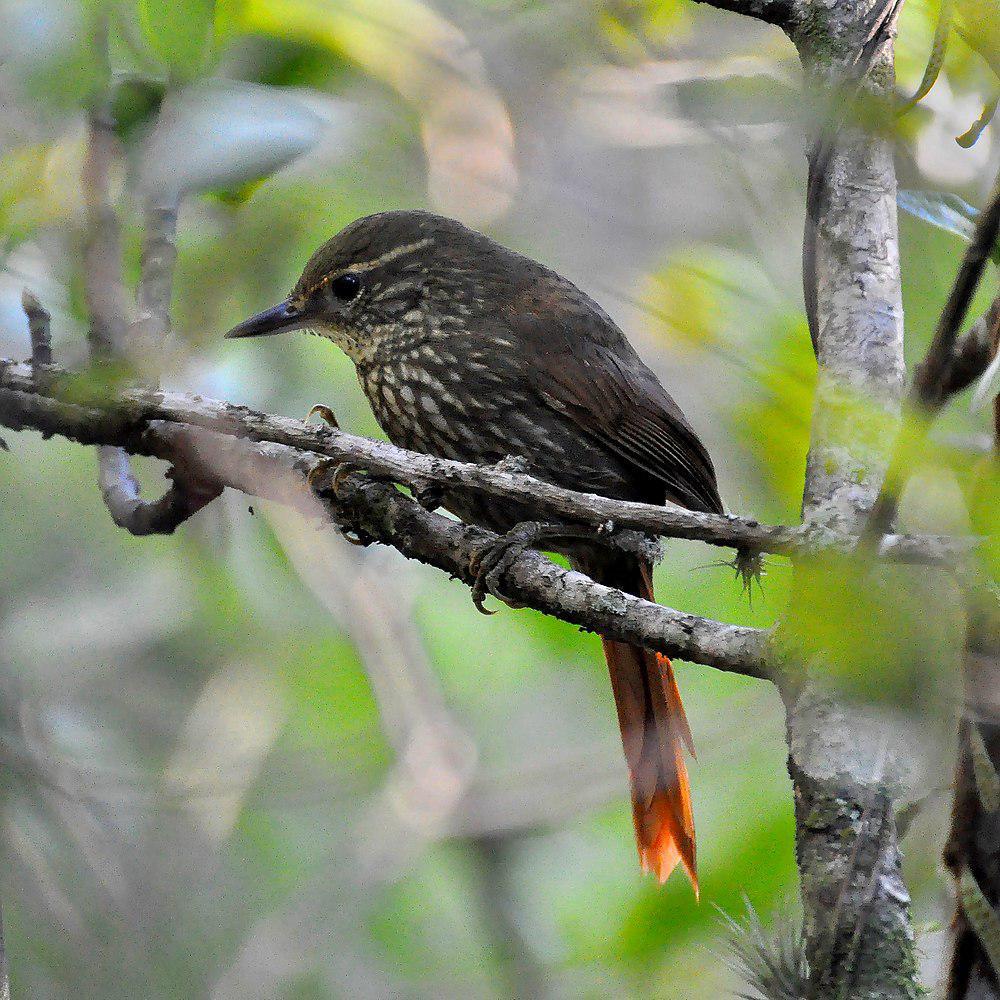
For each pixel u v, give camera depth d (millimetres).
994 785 5207
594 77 10508
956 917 5367
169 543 12430
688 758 10625
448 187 10672
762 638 5746
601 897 12047
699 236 10148
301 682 12664
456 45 10273
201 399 7137
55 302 7219
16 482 12594
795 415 6445
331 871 12016
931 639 4434
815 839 5281
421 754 12172
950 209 7520
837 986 5133
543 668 12734
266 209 9570
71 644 12508
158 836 11727
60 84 6660
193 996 10914
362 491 7586
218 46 7000
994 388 5207
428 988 11758
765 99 8820
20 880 10492
